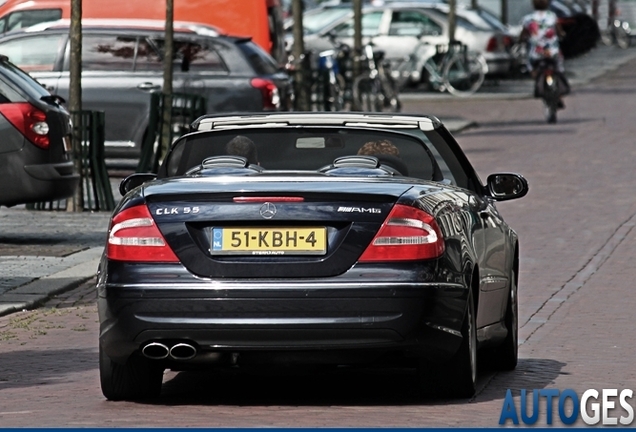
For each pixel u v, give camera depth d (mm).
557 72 88125
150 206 21594
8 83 44219
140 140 63219
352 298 21016
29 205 53688
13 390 24078
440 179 24484
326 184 21641
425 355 21516
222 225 21328
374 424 20812
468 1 133375
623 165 65875
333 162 23484
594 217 50094
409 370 26297
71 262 40000
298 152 24500
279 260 21172
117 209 21984
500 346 25844
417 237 21281
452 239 21953
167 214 21453
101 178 53125
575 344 28578
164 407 22438
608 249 42906
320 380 25203
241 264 21172
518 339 29234
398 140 24578
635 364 26344
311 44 108312
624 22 167500
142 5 75750
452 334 21641
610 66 138375
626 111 95250
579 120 89625
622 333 29734
